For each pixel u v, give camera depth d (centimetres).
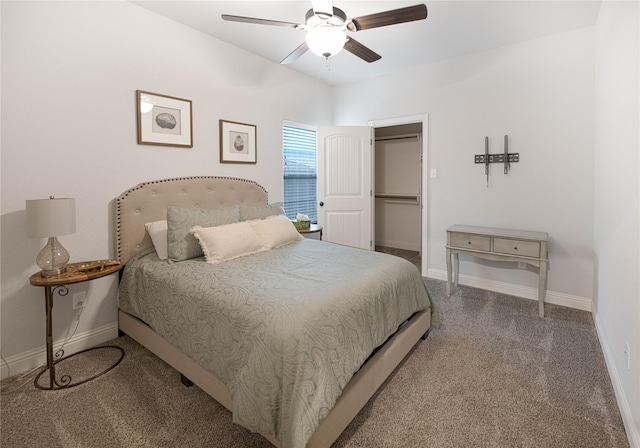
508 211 335
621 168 187
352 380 159
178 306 190
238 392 137
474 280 365
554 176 306
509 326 267
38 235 180
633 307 156
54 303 223
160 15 269
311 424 123
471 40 313
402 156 557
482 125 345
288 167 414
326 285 178
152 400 179
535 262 284
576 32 288
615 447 146
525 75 315
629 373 157
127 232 249
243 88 340
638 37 157
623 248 179
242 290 172
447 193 376
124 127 250
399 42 318
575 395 181
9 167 199
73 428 159
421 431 156
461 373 203
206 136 308
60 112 218
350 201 440
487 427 158
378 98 422
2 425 161
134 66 254
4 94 196
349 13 263
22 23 200
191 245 241
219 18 275
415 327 226
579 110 290
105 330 248
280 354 132
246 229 261
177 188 282
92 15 230
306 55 352
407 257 512
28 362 212
